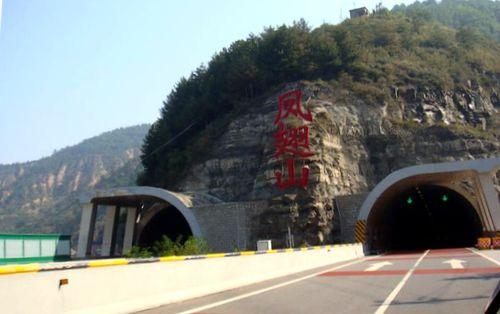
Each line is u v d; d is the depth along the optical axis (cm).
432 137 6469
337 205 4984
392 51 8656
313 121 5981
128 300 1225
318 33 8106
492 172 4209
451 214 6731
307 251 2562
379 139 6469
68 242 4728
